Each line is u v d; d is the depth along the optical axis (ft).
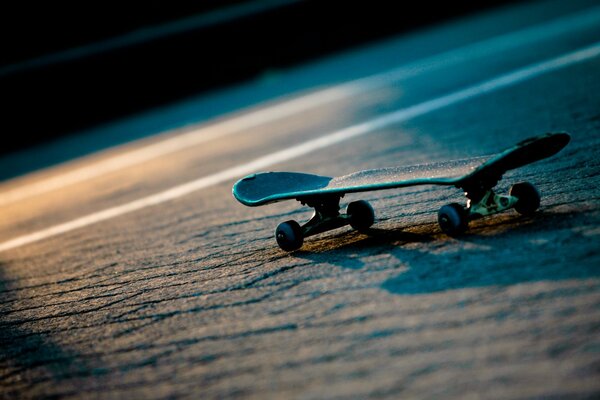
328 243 11.42
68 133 48.88
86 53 48.80
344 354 7.10
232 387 6.97
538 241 9.02
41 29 49.78
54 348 9.37
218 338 8.32
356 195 14.67
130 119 48.34
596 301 7.04
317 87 39.63
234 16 53.98
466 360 6.46
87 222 18.89
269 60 55.98
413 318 7.55
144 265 12.91
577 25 40.91
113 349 8.83
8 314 11.68
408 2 62.85
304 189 11.08
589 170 12.66
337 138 23.40
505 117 20.39
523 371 6.10
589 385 5.73
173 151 29.19
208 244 13.41
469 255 9.06
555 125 17.74
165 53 51.67
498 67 31.14
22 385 8.34
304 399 6.39
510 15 58.39
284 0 56.08
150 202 19.63
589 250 8.35
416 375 6.39
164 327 9.17
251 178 11.68
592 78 23.48
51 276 13.76
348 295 8.68
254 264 11.13
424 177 9.64
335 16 59.06
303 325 8.08
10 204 26.22
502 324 6.98
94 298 11.44
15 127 47.16
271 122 30.71
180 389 7.22
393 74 37.45
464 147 17.71
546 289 7.54
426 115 23.86
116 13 51.72
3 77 46.29
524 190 10.13
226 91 51.13
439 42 48.73
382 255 9.96
